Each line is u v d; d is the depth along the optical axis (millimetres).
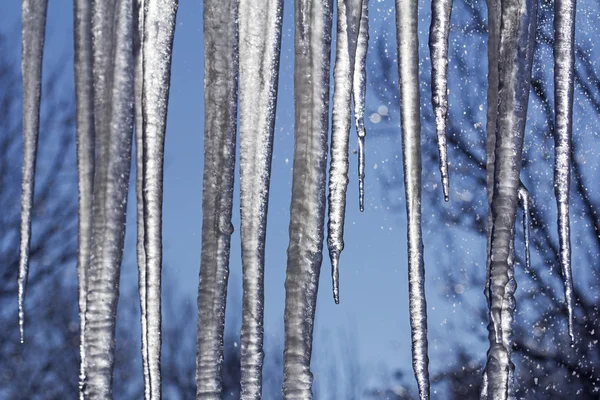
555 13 3051
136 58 2838
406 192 2840
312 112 2770
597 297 9438
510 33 2896
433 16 2973
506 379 2734
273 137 2773
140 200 2816
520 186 2992
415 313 2783
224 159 2719
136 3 2844
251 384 2590
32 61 2781
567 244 2951
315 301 2674
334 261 2783
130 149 2717
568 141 2980
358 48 2994
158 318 2656
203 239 2668
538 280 9547
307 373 2623
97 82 2744
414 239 2805
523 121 2852
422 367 2764
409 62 2889
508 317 2766
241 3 2840
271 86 2793
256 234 2689
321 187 2732
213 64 2777
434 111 2934
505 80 2869
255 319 2631
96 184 2672
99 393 2541
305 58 2805
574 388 9469
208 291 2629
